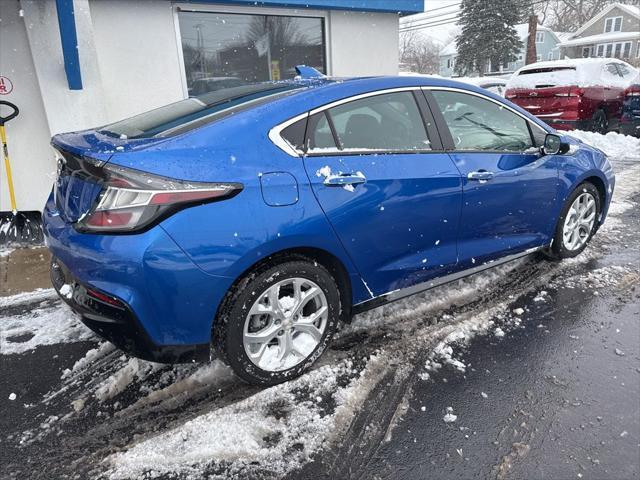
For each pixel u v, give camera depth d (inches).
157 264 82.5
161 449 86.4
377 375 105.2
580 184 156.6
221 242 86.4
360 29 268.4
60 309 138.9
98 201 84.5
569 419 90.9
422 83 120.8
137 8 209.5
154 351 89.0
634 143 363.6
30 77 190.4
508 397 97.3
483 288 144.2
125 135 99.0
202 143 89.6
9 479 81.1
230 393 100.5
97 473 81.8
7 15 182.4
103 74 209.5
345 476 80.3
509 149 135.9
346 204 100.1
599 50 1776.6
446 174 116.3
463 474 80.0
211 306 88.9
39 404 99.4
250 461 83.5
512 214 134.6
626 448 84.0
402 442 86.8
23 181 199.5
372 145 108.3
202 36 230.2
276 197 91.9
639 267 156.4
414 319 127.6
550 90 400.8
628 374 103.3
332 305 105.0
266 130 95.2
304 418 92.9
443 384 102.0
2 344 121.6
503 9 1707.7
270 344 102.3
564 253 159.0
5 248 187.8
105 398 100.4
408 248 113.8
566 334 119.0
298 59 259.1
